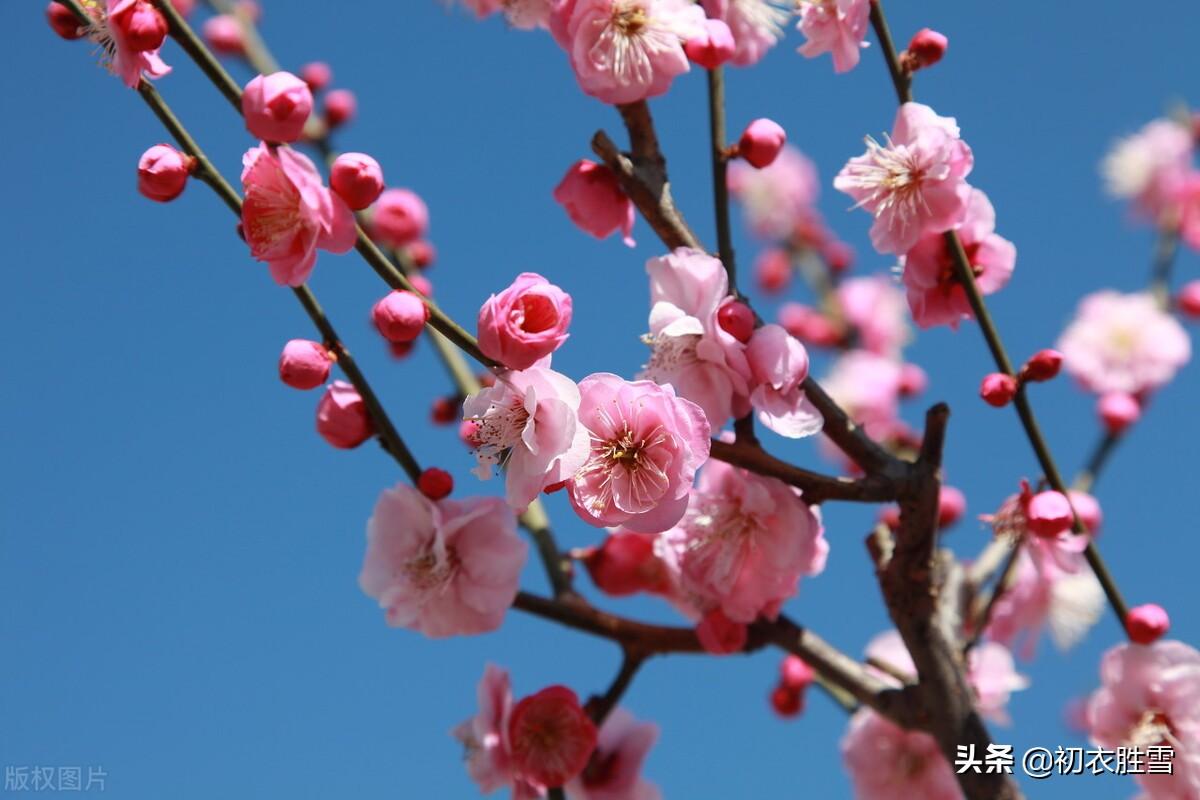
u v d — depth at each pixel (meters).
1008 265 0.73
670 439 0.66
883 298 0.93
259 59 0.86
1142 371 0.90
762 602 0.74
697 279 0.71
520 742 0.75
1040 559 0.74
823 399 0.72
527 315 0.66
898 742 0.80
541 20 0.76
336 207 0.67
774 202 0.95
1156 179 0.92
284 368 0.71
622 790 0.79
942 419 0.72
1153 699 0.73
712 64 0.72
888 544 0.76
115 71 0.69
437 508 0.73
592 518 0.66
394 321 0.66
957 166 0.71
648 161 0.74
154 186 0.69
